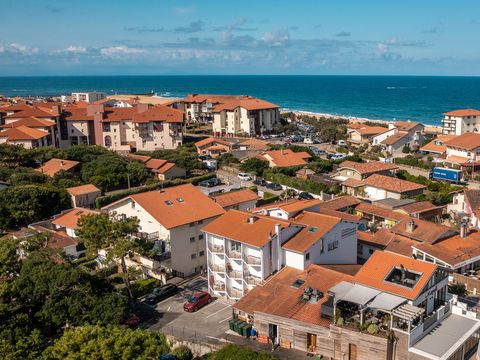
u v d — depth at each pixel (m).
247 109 184.75
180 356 45.84
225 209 75.31
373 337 40.47
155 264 62.50
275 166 120.62
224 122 191.00
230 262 56.66
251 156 132.00
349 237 59.03
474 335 43.16
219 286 58.09
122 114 162.00
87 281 51.25
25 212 84.75
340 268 55.47
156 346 38.72
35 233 64.06
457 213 83.94
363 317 41.97
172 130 156.12
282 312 46.75
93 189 98.31
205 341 47.69
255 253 53.84
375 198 99.06
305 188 106.12
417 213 80.62
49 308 48.28
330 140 178.88
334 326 42.47
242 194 81.69
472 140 128.38
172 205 67.12
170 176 119.06
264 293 50.53
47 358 37.88
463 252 61.28
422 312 40.34
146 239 61.34
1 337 43.62
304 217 59.16
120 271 63.81
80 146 132.75
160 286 60.50
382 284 43.47
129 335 38.62
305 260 53.41
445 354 38.94
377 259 46.75
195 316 53.53
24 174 101.44
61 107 170.88
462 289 55.09
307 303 47.62
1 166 112.12
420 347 40.03
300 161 123.75
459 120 171.50
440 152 139.25
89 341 37.41
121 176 111.06
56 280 49.16
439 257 59.56
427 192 101.56
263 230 55.03
